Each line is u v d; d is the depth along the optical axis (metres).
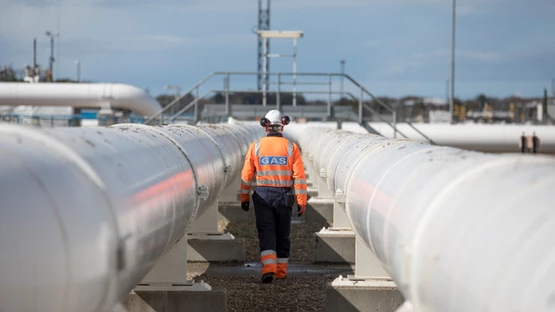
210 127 17.91
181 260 10.58
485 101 138.50
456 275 4.76
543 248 3.96
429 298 5.37
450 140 50.44
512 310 4.01
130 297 10.53
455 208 5.21
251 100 48.47
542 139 50.53
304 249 16.45
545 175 4.70
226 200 20.75
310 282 13.15
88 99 55.41
